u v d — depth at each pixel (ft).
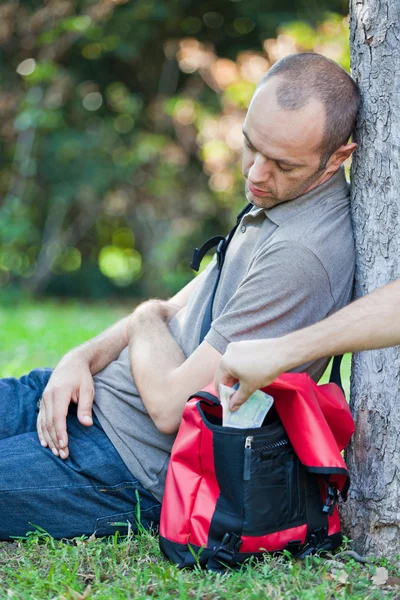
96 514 9.37
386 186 9.09
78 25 41.47
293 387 8.22
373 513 9.16
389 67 9.01
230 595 7.68
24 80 44.19
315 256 8.75
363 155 9.25
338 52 35.86
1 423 9.98
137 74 47.42
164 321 10.32
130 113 46.88
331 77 8.82
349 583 7.92
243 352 7.86
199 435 8.32
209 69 45.73
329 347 7.68
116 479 9.35
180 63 46.65
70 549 8.90
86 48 44.80
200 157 45.78
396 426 9.04
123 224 49.90
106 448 9.42
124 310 40.50
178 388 8.99
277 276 8.71
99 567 8.52
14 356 22.65
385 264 9.13
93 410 9.75
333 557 8.87
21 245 44.86
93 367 10.27
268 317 8.74
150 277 47.52
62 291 50.11
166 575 8.03
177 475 8.55
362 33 9.23
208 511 8.34
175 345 9.68
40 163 44.91
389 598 7.81
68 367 9.93
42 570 8.52
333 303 9.02
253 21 44.01
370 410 9.21
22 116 41.86
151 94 47.80
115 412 9.56
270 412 8.82
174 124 46.09
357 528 9.32
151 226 47.55
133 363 9.50
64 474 9.27
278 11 43.37
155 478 9.41
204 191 46.98
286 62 8.84
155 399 9.11
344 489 8.42
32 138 43.65
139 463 9.42
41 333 27.61
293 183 8.92
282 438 8.39
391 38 8.99
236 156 44.50
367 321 7.64
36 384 10.62
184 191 47.03
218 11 45.80
